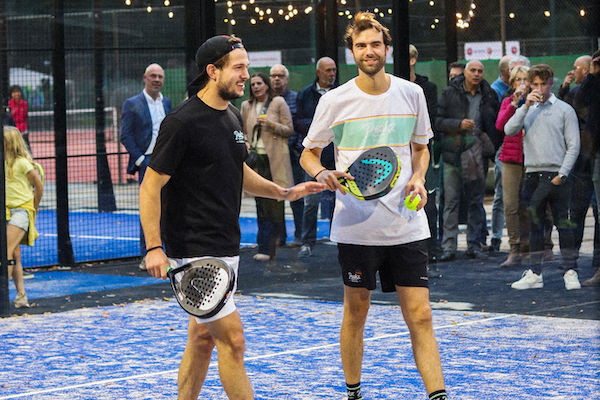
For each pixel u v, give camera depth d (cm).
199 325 507
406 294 533
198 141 488
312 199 942
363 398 576
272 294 959
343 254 548
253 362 673
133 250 1256
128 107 1147
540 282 865
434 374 516
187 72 984
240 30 952
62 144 1189
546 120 855
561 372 629
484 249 888
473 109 885
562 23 848
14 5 1252
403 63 895
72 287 1036
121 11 1181
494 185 873
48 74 1459
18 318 865
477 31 883
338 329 784
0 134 870
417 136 547
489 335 748
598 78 840
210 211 493
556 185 854
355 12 914
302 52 930
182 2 1144
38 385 621
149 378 635
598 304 841
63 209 1183
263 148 945
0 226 874
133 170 1159
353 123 536
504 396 573
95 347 735
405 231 532
